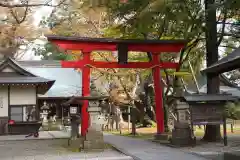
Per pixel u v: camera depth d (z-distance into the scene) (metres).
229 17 16.08
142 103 30.12
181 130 14.09
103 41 17.39
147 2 14.68
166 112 21.47
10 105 24.09
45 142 17.70
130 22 16.47
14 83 23.14
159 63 18.44
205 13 14.99
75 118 15.41
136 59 22.23
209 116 13.46
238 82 36.97
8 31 21.53
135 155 11.85
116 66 17.77
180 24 15.65
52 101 34.12
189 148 13.27
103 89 29.70
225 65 11.16
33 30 23.45
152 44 18.12
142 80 29.31
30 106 24.41
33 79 23.98
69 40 17.06
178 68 18.84
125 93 28.02
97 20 24.30
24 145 16.42
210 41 15.87
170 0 13.70
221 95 13.62
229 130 24.50
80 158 11.50
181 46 18.27
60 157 11.87
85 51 17.34
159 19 14.90
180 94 14.49
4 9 18.95
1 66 24.56
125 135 22.97
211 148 12.95
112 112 31.00
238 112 29.41
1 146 16.12
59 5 13.66
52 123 32.12
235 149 12.17
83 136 15.82
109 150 13.80
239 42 17.98
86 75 17.34
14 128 23.14
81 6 16.27
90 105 13.95
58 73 37.72
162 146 14.64
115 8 16.28
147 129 29.02
